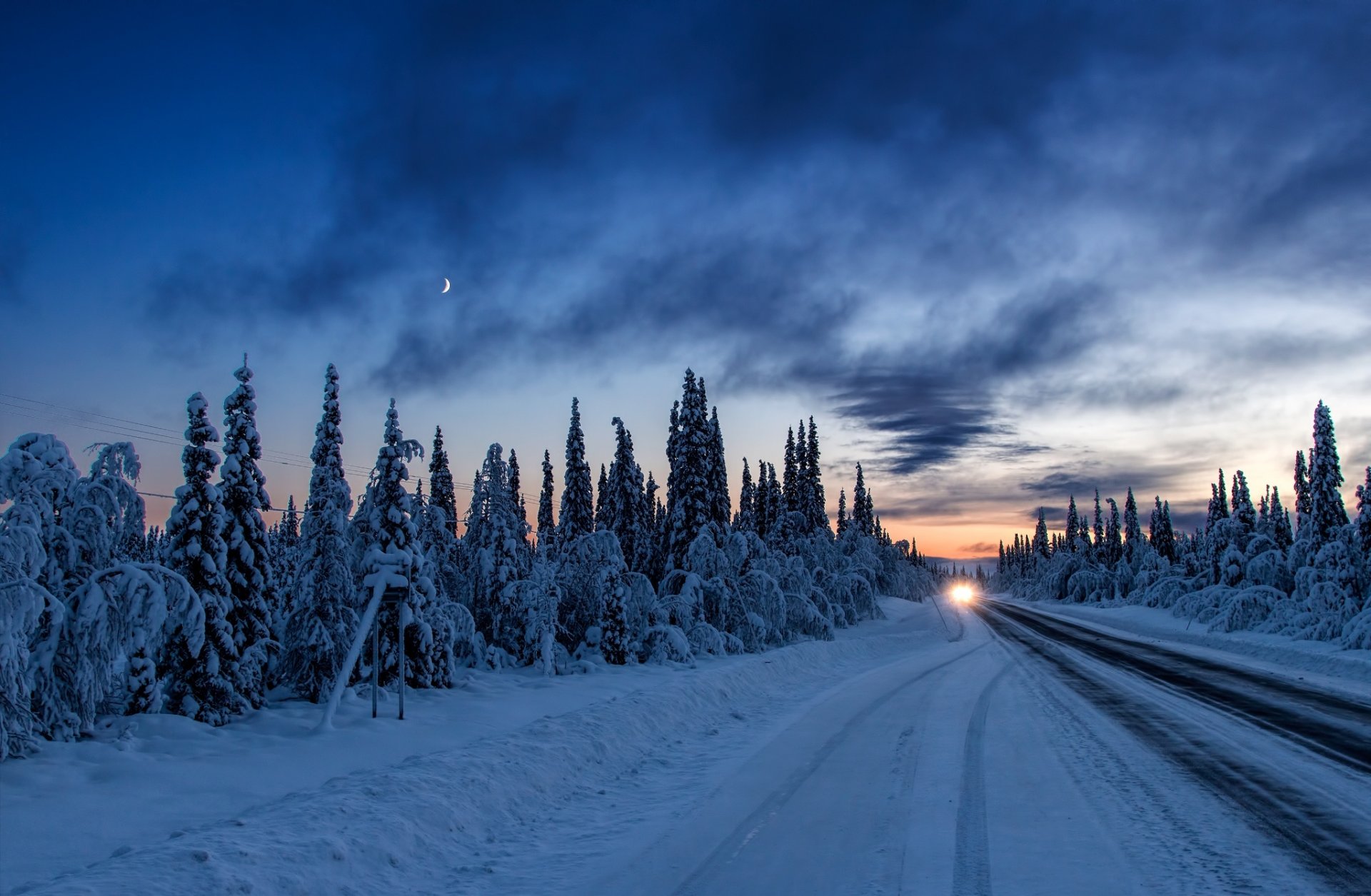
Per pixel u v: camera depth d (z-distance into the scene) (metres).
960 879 6.92
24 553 11.48
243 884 6.28
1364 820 8.51
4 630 10.84
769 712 18.09
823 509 64.38
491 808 9.25
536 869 7.58
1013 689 20.97
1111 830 8.22
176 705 14.80
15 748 10.93
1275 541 58.38
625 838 8.50
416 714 15.69
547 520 43.31
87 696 12.55
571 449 34.75
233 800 9.73
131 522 14.59
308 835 7.40
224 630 15.26
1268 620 38.66
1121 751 12.35
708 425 36.38
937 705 18.34
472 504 27.62
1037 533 148.62
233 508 16.22
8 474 12.77
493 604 26.09
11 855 7.64
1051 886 6.68
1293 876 6.80
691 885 6.99
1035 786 10.24
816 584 52.97
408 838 7.83
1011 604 114.88
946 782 10.58
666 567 35.00
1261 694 19.38
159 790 9.95
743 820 9.05
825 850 7.84
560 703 17.67
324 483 18.84
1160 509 92.00
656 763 12.49
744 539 35.47
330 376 19.39
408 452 20.69
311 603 18.34
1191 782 10.26
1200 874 6.88
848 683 23.64
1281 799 9.38
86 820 8.73
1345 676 23.39
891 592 91.50
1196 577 66.50
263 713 15.43
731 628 32.97
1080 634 46.31
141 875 6.16
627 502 40.34
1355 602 32.78
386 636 19.45
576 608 28.70
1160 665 27.42
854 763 11.99
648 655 26.91
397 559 18.23
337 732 13.66
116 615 12.84
